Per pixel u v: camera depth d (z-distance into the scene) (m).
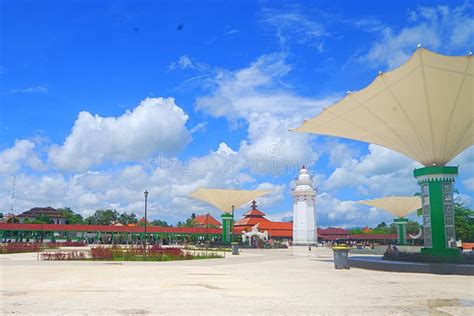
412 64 21.11
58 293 12.68
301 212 65.38
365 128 26.41
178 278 17.17
